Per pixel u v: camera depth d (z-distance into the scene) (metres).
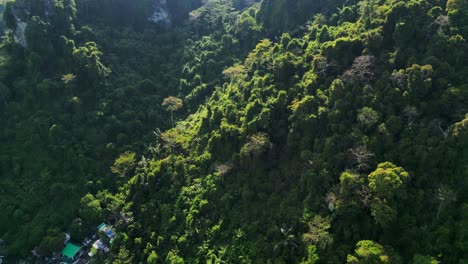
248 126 64.62
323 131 59.34
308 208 53.81
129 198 71.81
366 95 57.72
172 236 63.88
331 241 48.81
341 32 70.38
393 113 55.56
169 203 68.75
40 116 79.94
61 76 85.19
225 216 61.72
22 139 78.75
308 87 64.50
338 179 53.91
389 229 48.00
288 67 71.31
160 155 76.88
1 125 80.56
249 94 73.44
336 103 58.53
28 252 68.62
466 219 45.78
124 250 64.44
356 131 55.22
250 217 59.69
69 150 76.88
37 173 76.06
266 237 55.69
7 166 76.62
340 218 50.75
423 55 59.19
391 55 61.16
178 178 71.12
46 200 73.44
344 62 64.81
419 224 48.00
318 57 66.06
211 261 57.66
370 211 49.00
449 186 48.84
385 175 48.03
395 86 57.16
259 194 60.78
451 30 59.38
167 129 86.06
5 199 73.31
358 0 80.75
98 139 80.62
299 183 57.28
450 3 61.78
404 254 47.03
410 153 52.03
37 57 84.44
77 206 72.62
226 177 65.50
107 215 71.31
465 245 44.31
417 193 49.53
